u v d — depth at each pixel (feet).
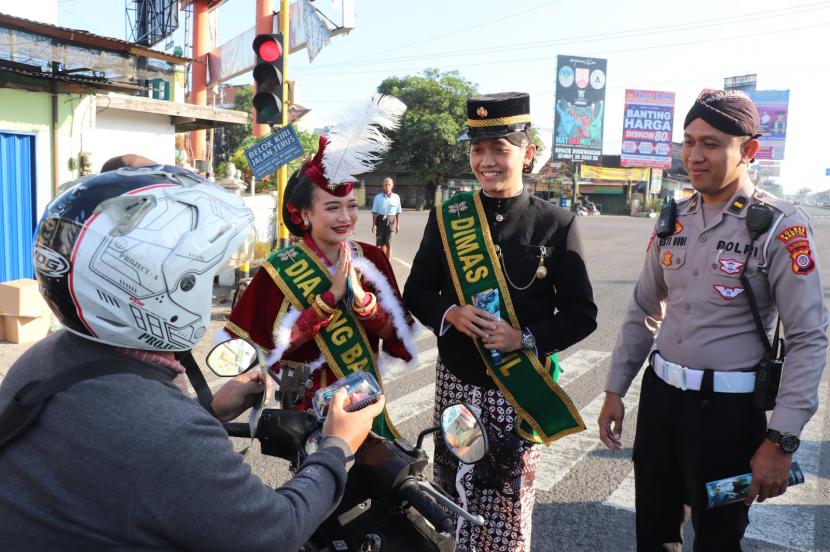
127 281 3.60
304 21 28.94
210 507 3.49
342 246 7.56
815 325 6.50
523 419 7.84
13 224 22.56
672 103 150.61
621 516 11.10
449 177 135.95
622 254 56.54
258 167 21.95
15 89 21.88
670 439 7.39
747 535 10.42
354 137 7.22
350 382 5.12
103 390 3.58
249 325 7.68
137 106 27.94
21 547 3.51
